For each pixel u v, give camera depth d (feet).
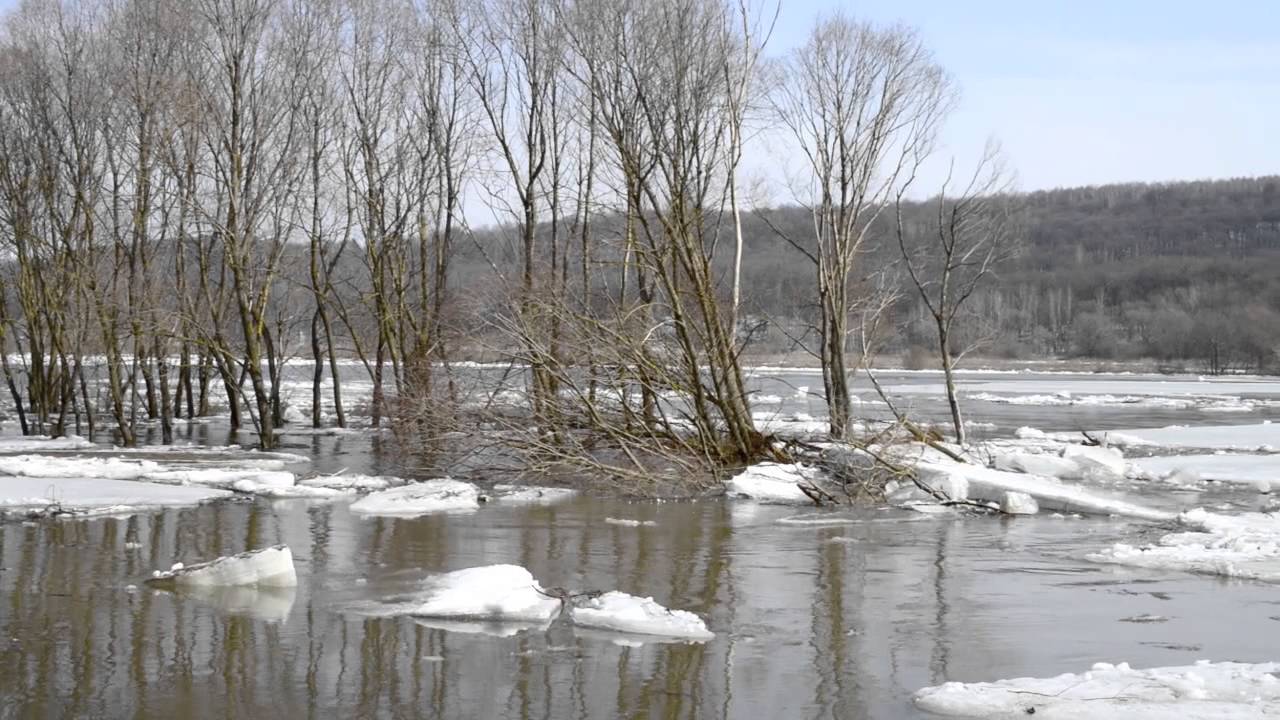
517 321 68.95
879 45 86.84
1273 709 24.12
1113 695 25.41
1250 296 393.09
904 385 215.31
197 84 91.66
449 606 33.91
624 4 77.71
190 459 79.56
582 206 89.25
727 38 79.15
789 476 64.69
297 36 98.27
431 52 101.86
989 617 34.27
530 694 26.76
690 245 69.51
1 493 57.41
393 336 104.78
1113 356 375.25
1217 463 75.87
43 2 98.37
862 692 26.99
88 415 100.42
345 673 28.19
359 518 53.16
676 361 69.15
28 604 34.94
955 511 56.59
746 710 25.71
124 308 94.17
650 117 72.13
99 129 100.12
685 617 33.04
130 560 42.06
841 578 40.16
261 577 37.99
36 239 98.07
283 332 128.16
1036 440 97.91
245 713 25.27
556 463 65.62
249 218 89.61
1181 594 37.45
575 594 37.24
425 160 102.63
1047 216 549.13
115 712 25.22
